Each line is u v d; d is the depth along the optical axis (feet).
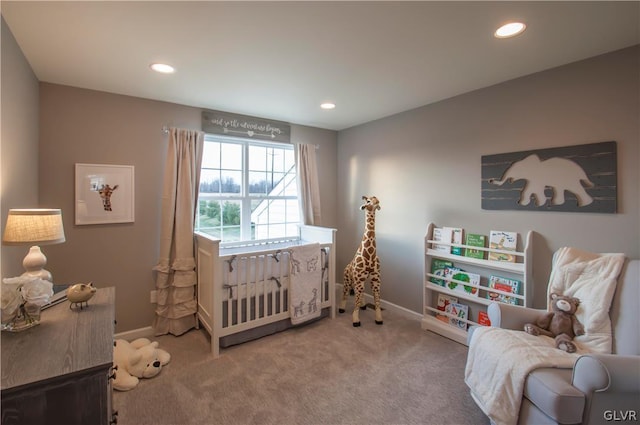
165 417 6.03
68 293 5.29
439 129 10.08
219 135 10.97
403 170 11.32
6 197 5.58
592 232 6.96
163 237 9.57
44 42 6.19
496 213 8.68
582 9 5.15
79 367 3.51
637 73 6.36
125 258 9.36
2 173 5.36
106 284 9.09
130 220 9.36
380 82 8.43
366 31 5.84
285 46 6.41
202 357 8.30
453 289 9.46
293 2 4.92
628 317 5.61
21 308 4.48
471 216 9.28
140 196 9.53
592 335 5.84
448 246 9.70
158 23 5.54
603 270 6.20
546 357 5.23
